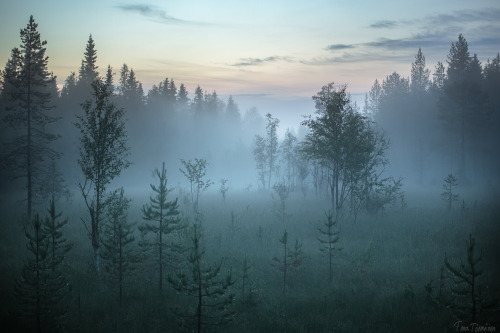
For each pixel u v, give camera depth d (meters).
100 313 10.11
